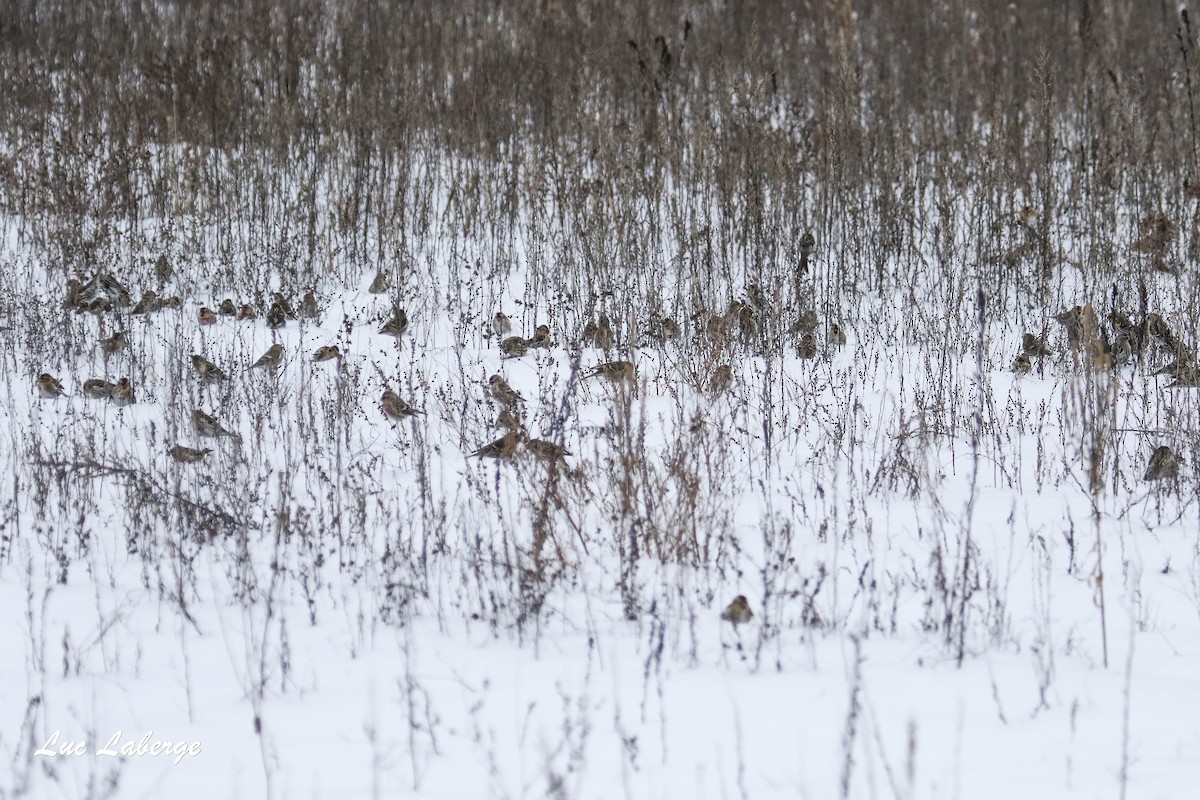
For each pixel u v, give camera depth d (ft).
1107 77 247.09
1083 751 69.51
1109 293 182.80
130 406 146.41
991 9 302.45
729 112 224.33
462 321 171.94
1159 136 228.02
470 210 210.18
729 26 290.15
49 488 117.19
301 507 107.65
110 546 113.50
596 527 110.11
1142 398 138.72
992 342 173.58
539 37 274.36
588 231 190.39
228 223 208.74
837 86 238.07
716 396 135.85
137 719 78.43
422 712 77.92
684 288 188.75
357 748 73.15
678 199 211.00
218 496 118.93
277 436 135.03
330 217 207.62
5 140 247.50
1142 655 86.74
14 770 69.56
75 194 214.07
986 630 89.66
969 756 69.05
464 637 92.48
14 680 85.51
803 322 169.78
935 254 198.18
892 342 172.24
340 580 104.32
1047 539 110.11
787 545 100.53
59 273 197.16
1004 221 202.49
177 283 188.03
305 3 291.99
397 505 112.98
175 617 97.35
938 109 258.37
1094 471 96.48
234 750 73.36
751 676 82.58
